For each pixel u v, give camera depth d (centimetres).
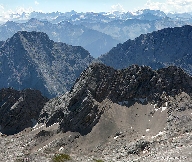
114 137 14125
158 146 11600
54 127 16738
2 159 13438
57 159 11919
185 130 12506
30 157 12325
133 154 11925
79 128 15512
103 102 16550
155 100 15838
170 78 16612
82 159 12575
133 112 15612
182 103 14838
